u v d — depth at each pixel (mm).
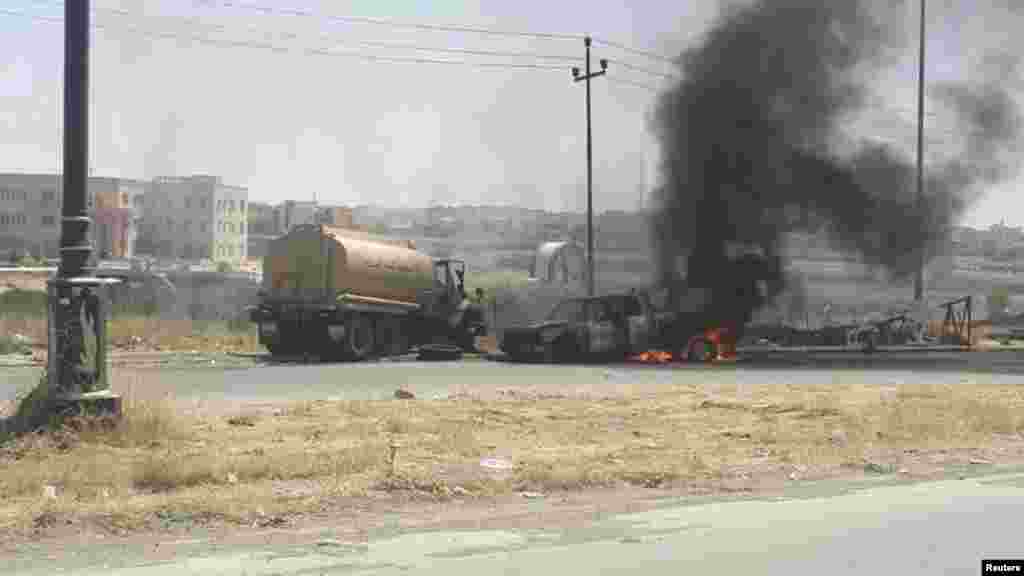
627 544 7633
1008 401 17406
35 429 10500
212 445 11062
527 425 13602
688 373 24641
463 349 32625
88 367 10812
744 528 8250
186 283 64312
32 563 6855
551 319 29594
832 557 7277
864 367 27656
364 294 29406
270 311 29078
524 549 7441
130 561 6934
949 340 41250
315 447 11133
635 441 12570
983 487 10359
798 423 14383
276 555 7148
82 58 10836
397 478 9562
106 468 9375
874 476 10984
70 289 10750
